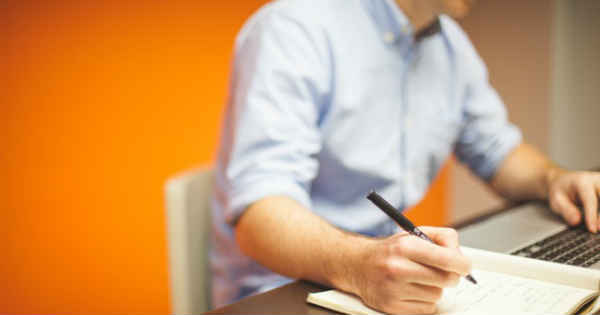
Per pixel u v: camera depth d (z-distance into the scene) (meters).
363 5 1.16
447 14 1.20
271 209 0.76
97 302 1.87
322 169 1.17
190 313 1.06
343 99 1.12
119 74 1.85
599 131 2.66
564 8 2.51
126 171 1.89
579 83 2.60
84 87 1.79
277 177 0.85
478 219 0.95
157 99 1.94
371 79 1.16
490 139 1.38
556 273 0.57
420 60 1.26
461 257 0.48
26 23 1.68
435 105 1.30
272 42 1.02
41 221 1.74
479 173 1.41
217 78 2.09
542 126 2.58
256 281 1.08
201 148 2.07
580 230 0.82
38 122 1.72
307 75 1.03
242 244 0.79
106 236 1.87
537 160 1.29
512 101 2.66
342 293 0.57
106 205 1.86
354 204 1.21
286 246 0.68
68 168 1.78
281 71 0.99
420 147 1.28
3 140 1.67
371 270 0.52
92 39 1.80
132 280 1.93
